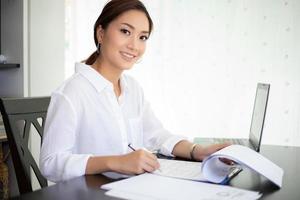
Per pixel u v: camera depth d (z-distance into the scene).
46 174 0.87
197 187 0.68
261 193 0.68
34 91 2.04
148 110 1.27
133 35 1.01
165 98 2.34
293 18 2.01
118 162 0.78
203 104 2.26
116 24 1.00
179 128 2.33
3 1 2.00
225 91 2.20
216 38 2.19
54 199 0.62
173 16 2.28
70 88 1.01
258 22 2.08
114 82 1.12
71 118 0.95
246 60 2.13
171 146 1.04
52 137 0.91
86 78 1.05
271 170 0.77
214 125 2.25
